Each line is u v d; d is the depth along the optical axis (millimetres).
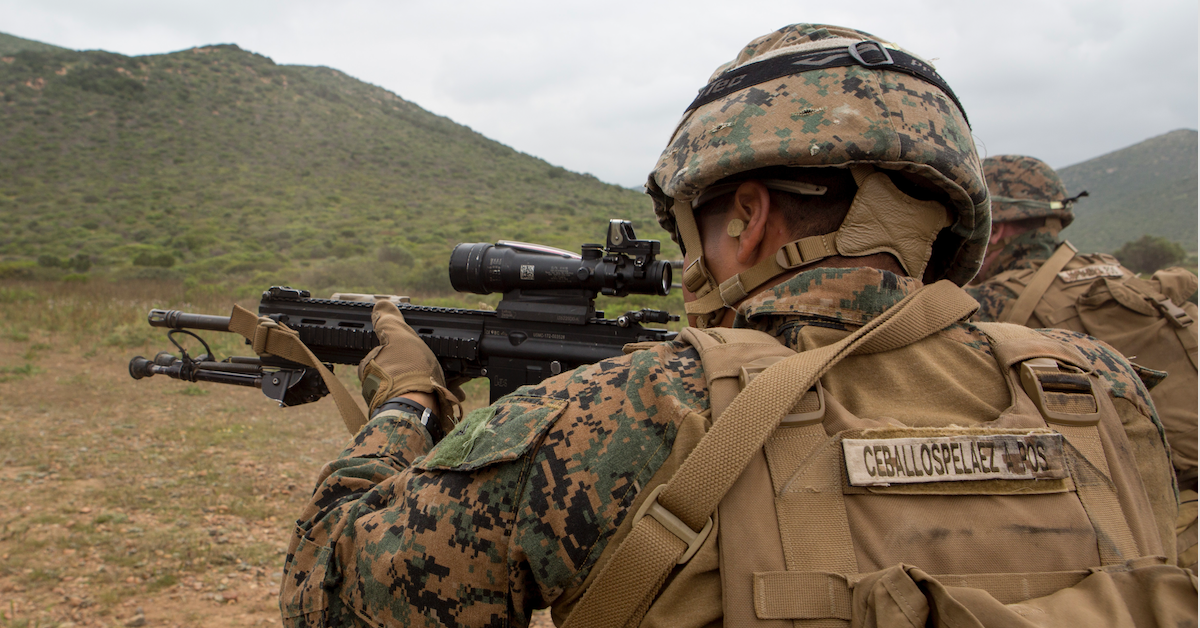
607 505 763
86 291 19875
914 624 635
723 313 1110
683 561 724
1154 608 715
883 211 945
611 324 2162
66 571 3785
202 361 2947
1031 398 861
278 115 85438
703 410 801
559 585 778
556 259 2191
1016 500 764
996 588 718
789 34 1064
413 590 828
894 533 727
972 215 1048
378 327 1756
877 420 796
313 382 2764
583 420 807
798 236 977
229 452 5996
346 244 39812
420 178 74688
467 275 2285
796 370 775
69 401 7438
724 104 1004
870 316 898
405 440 1319
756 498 738
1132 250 35000
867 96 929
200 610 3541
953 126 985
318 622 935
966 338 933
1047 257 2932
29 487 4922
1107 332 2488
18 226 47062
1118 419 899
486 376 2350
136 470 5406
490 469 810
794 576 706
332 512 1019
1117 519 803
